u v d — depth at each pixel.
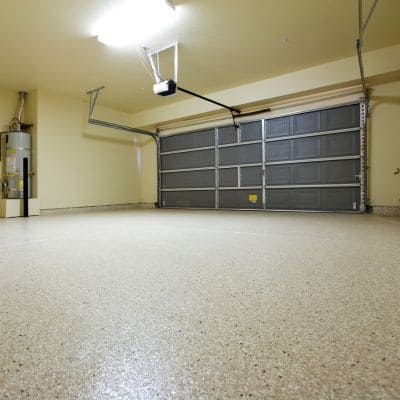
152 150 8.42
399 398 0.61
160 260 1.85
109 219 4.96
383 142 5.19
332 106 5.66
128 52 4.78
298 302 1.13
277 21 4.04
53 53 4.77
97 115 7.49
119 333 0.90
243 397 0.62
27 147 6.14
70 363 0.74
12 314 1.05
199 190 7.51
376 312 1.02
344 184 5.59
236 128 6.86
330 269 1.58
